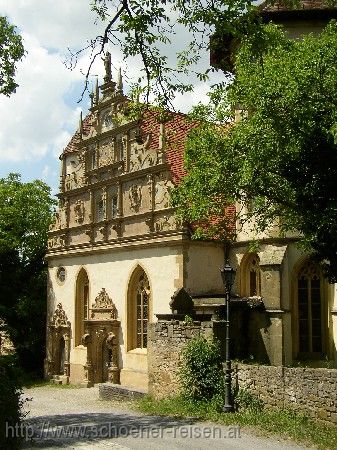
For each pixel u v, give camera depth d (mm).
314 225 17547
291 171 17812
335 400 16484
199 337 23062
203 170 20484
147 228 31453
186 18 11531
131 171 33281
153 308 30531
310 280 26469
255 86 17359
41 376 42531
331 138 16594
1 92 21688
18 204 46969
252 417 18344
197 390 21969
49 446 15641
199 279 29094
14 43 21547
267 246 26797
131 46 12023
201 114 21062
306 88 16391
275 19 26719
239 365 20375
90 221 36625
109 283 34438
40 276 48250
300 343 26328
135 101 13875
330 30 18078
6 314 22781
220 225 24781
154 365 25484
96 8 11461
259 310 25906
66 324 38531
